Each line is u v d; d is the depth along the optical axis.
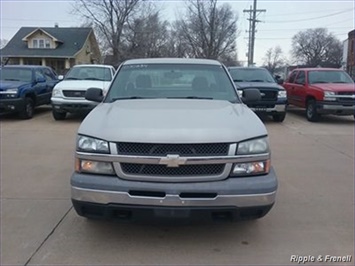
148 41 47.88
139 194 3.34
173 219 3.36
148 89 4.84
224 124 3.59
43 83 13.30
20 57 45.56
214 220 3.42
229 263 3.39
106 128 3.53
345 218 4.38
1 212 4.45
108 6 44.97
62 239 3.79
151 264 3.35
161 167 3.34
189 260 3.42
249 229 4.05
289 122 12.42
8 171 6.18
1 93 11.29
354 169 6.55
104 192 3.35
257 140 3.53
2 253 3.51
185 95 4.77
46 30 48.91
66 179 5.77
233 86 4.97
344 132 10.55
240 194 3.35
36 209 4.55
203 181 3.35
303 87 13.16
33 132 9.76
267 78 12.66
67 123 11.32
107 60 48.09
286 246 3.71
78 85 11.44
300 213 4.51
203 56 54.16
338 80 13.11
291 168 6.57
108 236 3.85
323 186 5.56
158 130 3.41
